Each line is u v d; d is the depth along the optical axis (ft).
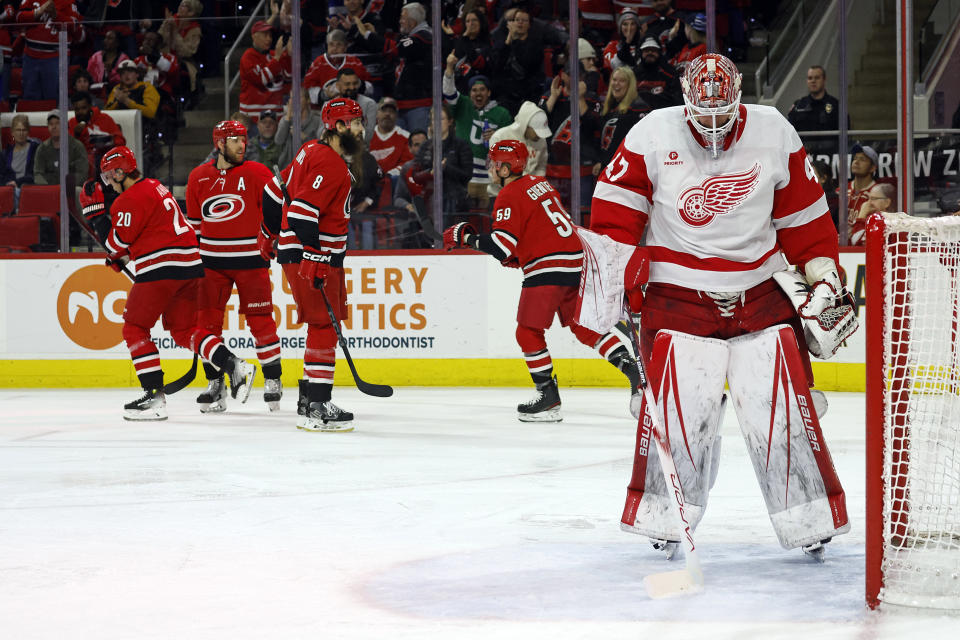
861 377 54.80
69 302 60.34
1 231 62.39
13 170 62.54
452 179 60.44
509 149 40.50
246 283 44.45
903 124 53.78
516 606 16.16
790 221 19.56
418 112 60.64
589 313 19.47
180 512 24.07
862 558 19.36
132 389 59.57
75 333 60.44
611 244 19.30
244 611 15.93
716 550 20.12
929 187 58.54
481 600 16.55
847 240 58.59
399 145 60.59
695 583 17.04
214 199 43.65
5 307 60.70
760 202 18.95
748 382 19.10
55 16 64.44
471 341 58.49
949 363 17.08
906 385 16.70
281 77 62.08
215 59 63.05
